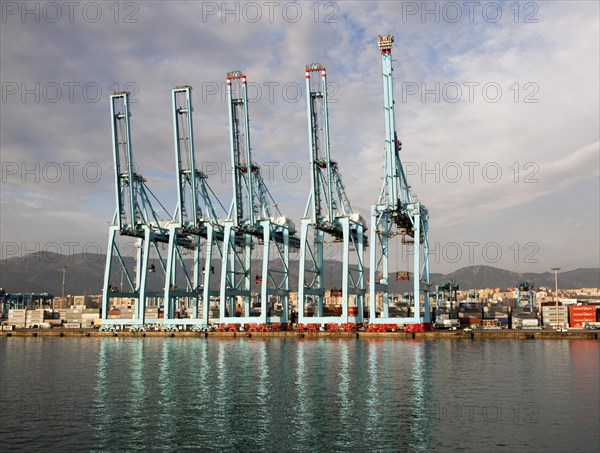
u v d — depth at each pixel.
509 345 97.75
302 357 77.31
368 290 126.94
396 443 33.09
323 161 122.69
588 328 146.25
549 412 40.69
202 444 33.09
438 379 56.12
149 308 184.50
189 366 68.31
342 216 122.25
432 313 160.38
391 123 116.50
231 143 128.00
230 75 129.50
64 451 31.92
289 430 35.97
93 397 47.47
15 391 50.91
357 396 47.06
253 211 127.94
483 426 36.75
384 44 118.69
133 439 34.12
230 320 126.81
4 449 32.28
